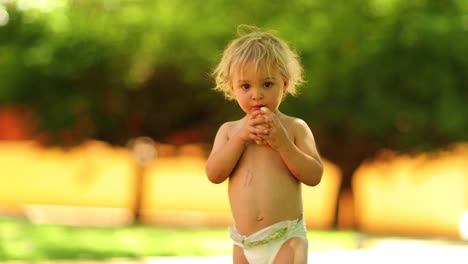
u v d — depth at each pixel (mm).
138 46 22547
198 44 21797
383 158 23391
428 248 15586
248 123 5395
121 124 24641
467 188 29016
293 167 5430
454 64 20562
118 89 24000
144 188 25641
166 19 22031
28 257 11867
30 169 31609
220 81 5660
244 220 5480
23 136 31562
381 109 20719
